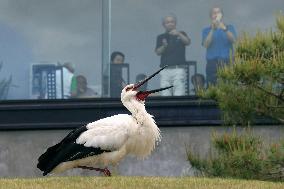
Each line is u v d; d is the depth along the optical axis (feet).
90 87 63.46
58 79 63.52
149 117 45.01
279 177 50.60
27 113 63.05
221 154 51.42
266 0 62.80
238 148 50.14
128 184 40.88
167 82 62.90
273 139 60.44
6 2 64.39
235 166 50.31
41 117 63.00
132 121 44.42
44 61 64.03
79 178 42.93
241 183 43.04
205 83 62.75
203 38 63.00
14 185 40.83
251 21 62.85
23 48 64.34
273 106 53.47
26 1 64.28
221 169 50.80
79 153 43.29
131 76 63.57
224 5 63.00
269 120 60.29
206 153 58.90
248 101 53.01
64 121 63.00
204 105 61.82
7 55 64.44
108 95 63.41
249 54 52.54
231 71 52.08
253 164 49.70
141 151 45.16
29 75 63.98
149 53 63.41
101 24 63.87
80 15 64.03
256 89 53.16
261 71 50.72
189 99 62.13
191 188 40.45
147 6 63.46
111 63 63.52
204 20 63.10
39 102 63.21
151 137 44.96
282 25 52.75
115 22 63.77
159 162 62.18
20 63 64.23
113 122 43.96
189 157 52.65
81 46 63.87
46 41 63.98
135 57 63.52
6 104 63.21
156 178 43.42
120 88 63.46
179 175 61.98
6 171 63.10
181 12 63.26
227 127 61.31
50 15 64.23
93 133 43.50
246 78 51.47
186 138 62.13
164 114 62.23
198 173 52.95
